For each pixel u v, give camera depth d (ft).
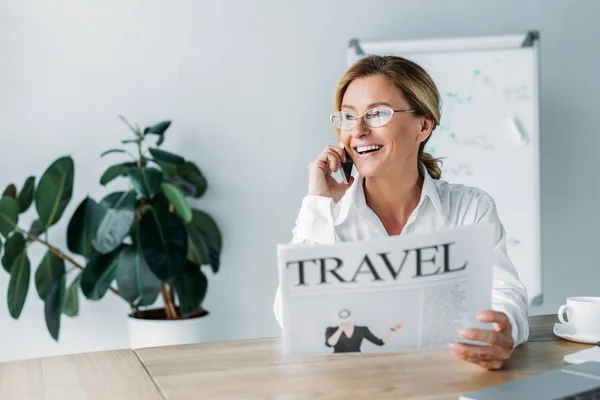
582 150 10.19
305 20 9.74
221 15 9.60
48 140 9.26
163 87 9.51
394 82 4.95
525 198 9.73
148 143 9.48
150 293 8.26
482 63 9.70
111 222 8.13
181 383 3.43
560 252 10.18
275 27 9.70
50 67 9.24
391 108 4.92
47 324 8.31
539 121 9.71
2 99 9.14
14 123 9.18
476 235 3.45
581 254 10.22
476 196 5.40
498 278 4.73
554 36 10.10
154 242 8.21
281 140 9.75
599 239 10.25
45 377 3.58
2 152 9.16
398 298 3.42
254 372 3.61
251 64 9.67
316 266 3.36
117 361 3.89
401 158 5.05
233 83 9.65
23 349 9.27
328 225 4.95
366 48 9.68
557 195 10.16
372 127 4.93
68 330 9.37
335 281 3.38
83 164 9.34
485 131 9.73
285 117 9.75
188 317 8.86
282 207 9.78
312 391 3.27
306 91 9.78
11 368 3.77
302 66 9.76
